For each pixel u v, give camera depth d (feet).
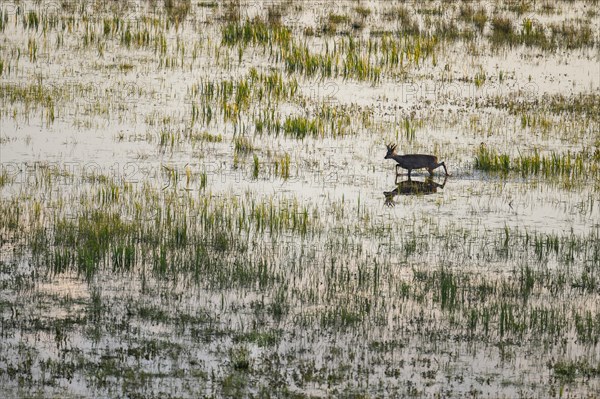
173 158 247.50
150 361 139.85
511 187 234.38
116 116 282.36
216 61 349.82
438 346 147.95
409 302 164.35
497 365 142.20
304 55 351.25
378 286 170.60
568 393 133.69
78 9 420.77
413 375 138.00
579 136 278.46
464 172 244.83
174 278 170.71
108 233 187.21
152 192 218.18
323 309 160.15
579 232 201.98
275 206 211.82
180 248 185.47
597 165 250.37
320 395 130.93
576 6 477.77
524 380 137.39
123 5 433.07
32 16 385.91
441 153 257.55
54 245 184.44
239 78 328.90
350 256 184.85
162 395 129.70
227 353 143.33
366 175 240.12
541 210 217.15
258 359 141.69
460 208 216.74
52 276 170.91
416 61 357.82
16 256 179.22
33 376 134.31
